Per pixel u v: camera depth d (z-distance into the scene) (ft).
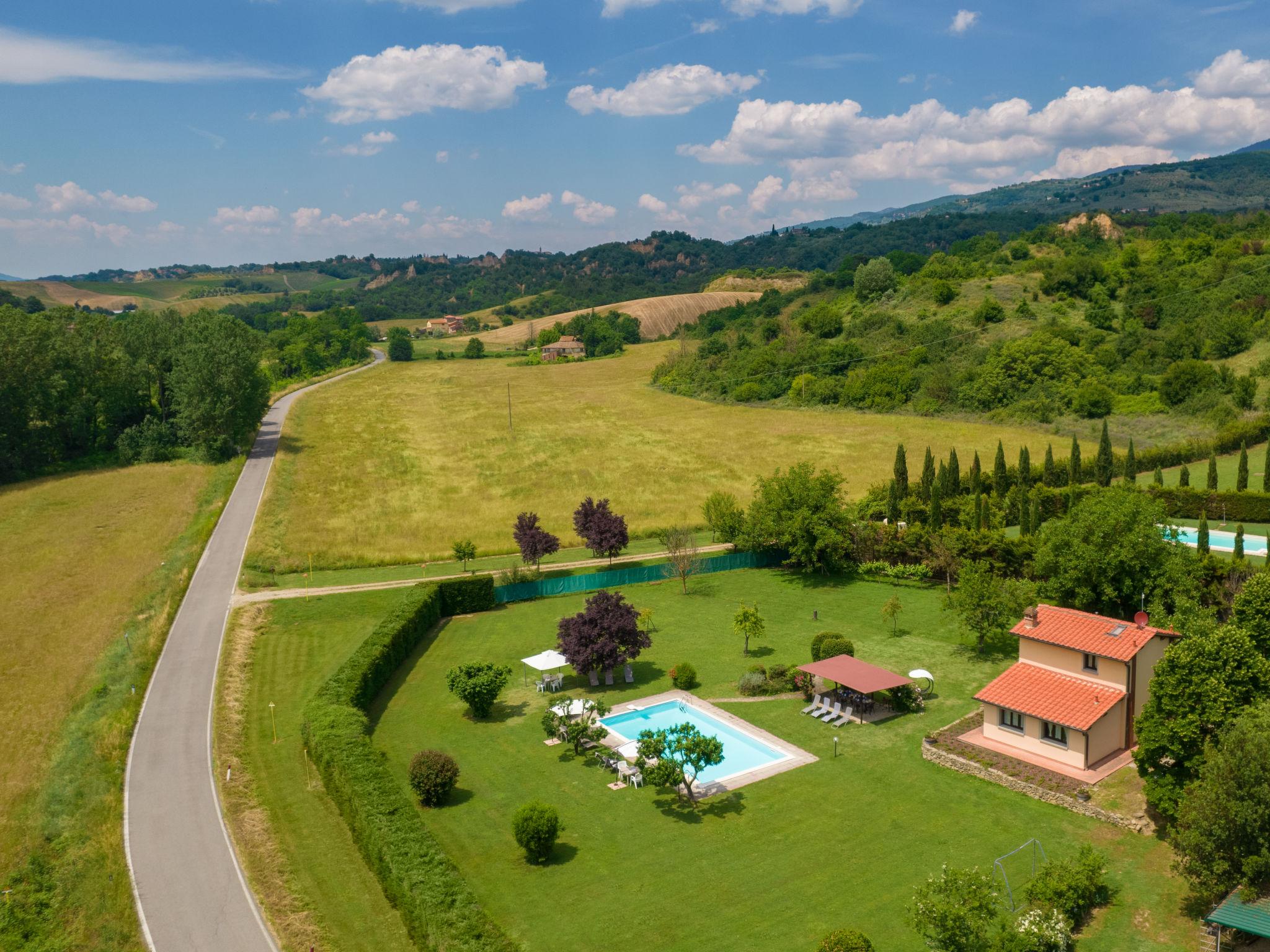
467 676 145.38
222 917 94.48
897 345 476.54
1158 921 89.97
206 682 157.38
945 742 130.00
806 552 221.66
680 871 101.81
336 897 97.19
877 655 167.84
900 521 242.58
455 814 116.37
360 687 145.89
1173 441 309.83
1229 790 86.53
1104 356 405.39
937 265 608.19
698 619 196.34
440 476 343.87
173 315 473.26
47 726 143.64
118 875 102.83
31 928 94.89
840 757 129.80
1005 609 161.68
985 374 406.82
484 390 577.02
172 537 253.03
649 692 157.38
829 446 366.63
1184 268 485.97
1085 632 132.05
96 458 353.72
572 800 119.75
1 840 112.16
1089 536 159.94
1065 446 335.06
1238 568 162.40
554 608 206.08
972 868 99.19
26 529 262.67
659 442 396.37
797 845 106.32
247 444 388.98
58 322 392.06
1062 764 121.80
